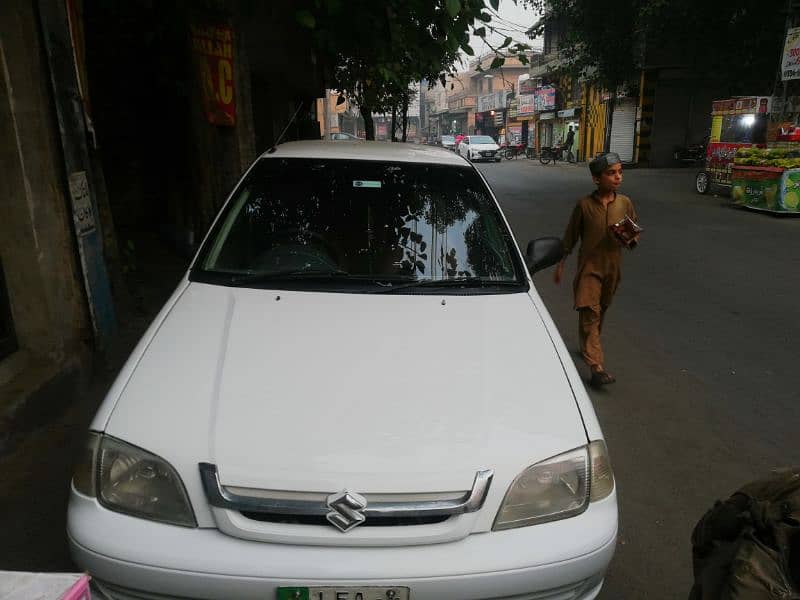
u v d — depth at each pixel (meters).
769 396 4.50
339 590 1.75
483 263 3.01
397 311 2.60
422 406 2.06
